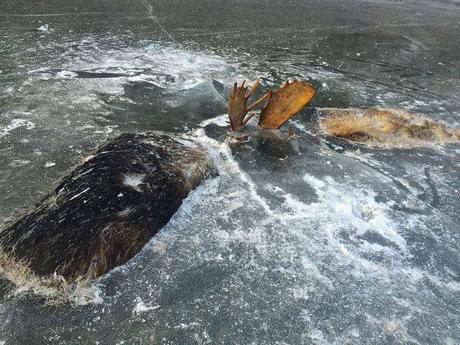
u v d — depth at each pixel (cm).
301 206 385
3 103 481
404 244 359
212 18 824
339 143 487
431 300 314
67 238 298
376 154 475
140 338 267
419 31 905
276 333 279
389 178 437
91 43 655
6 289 284
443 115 571
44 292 284
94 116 480
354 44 788
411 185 431
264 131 482
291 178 418
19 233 302
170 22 777
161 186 353
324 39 793
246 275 315
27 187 366
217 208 370
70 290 288
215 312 287
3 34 649
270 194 394
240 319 285
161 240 334
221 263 322
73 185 337
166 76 584
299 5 979
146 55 638
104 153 372
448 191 429
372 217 381
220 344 269
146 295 293
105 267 302
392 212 392
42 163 396
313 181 418
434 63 746
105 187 335
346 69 681
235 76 611
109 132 454
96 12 784
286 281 314
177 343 267
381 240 360
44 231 300
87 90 528
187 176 374
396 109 567
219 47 700
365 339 281
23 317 271
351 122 513
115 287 296
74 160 404
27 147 416
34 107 481
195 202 371
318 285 314
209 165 399
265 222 362
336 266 331
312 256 337
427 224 383
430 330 292
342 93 602
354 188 415
